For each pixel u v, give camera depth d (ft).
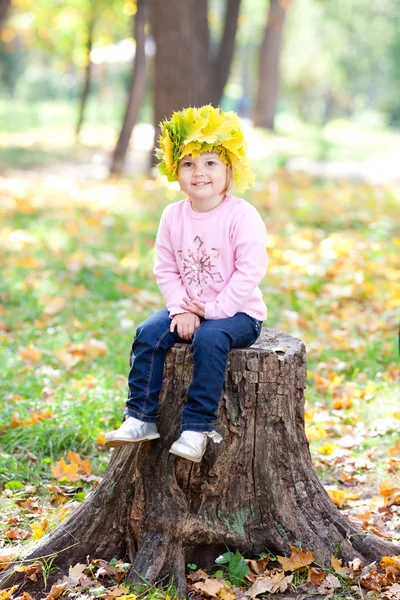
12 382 19.26
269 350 11.50
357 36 157.69
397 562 11.68
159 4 40.34
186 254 11.59
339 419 18.31
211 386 10.84
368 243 32.45
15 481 14.53
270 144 84.89
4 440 16.39
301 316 25.22
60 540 11.90
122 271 29.12
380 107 184.34
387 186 51.67
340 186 53.78
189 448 10.56
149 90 96.68
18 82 171.73
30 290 26.63
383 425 17.69
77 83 181.78
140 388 11.26
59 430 16.51
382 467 16.05
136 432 10.98
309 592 11.30
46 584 11.43
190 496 11.58
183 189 11.39
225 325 11.16
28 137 93.04
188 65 40.70
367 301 26.43
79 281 28.12
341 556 11.89
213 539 11.59
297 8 150.61
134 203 41.81
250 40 157.07
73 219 36.55
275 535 11.73
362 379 20.52
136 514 11.68
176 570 11.35
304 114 183.42
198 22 40.78
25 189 45.37
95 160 70.69
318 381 20.18
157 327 11.43
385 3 145.59
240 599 10.94
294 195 46.09
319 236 35.68
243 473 11.60
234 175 11.47
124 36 87.30
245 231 11.30
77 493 14.32
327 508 12.20
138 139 98.99
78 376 20.20
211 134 10.90
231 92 198.59
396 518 13.85
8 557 11.96
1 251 30.89
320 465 16.16
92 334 23.22
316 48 160.86
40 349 21.85
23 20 89.51
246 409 11.43
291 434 11.78
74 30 87.51
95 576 11.43
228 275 11.51
